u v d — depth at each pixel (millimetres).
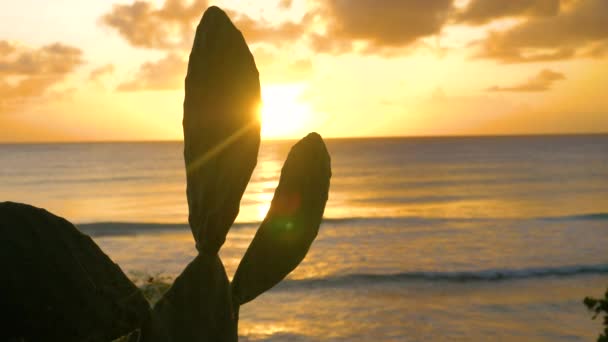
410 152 153125
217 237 1553
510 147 184375
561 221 36406
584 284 21172
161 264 26266
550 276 22250
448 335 16047
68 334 1320
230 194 1534
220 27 1510
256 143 1543
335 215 41938
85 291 1342
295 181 1742
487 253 27359
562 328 16484
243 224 37469
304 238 1736
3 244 1243
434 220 37906
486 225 35438
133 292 1449
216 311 1577
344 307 18594
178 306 1537
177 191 64250
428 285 21234
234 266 24891
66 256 1317
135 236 32875
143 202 54969
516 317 17578
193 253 28500
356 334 16203
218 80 1510
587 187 61281
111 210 49406
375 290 20531
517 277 22125
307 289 20531
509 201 50500
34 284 1267
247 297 1715
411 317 17641
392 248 28719
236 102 1518
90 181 76188
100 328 1377
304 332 16312
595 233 32125
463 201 51031
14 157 144250
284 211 1734
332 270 23625
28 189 66500
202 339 1543
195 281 1552
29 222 1276
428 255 27016
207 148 1522
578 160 109062
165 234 33375
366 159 120500
